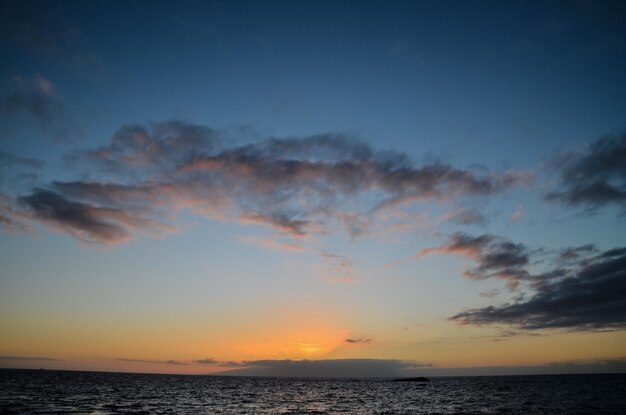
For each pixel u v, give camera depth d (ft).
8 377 521.24
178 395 326.65
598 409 215.92
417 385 603.26
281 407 247.29
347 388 516.73
